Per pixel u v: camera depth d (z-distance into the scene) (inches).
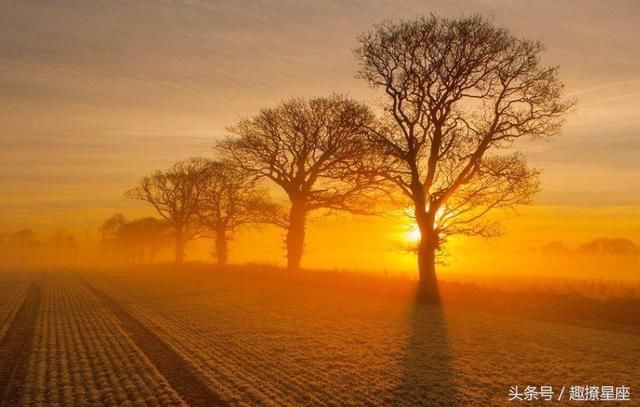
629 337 682.8
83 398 418.6
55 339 698.8
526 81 1028.5
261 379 471.2
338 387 445.4
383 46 1075.3
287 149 1658.5
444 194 1073.5
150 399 411.5
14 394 439.5
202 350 600.7
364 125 1143.0
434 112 1071.6
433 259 1092.5
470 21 1041.5
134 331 756.6
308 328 754.8
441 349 604.7
